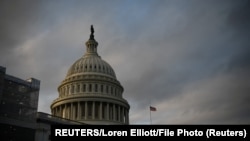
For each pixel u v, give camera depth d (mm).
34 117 71375
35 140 72312
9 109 65500
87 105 123625
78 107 122500
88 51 150000
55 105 128750
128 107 139250
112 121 123000
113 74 143875
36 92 74250
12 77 68875
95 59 142875
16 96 68188
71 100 124000
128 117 137750
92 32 157500
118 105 131125
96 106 125812
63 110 126125
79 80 130750
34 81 74688
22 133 66875
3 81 64750
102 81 132375
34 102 72688
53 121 81000
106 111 125438
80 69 137500
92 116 120875
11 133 64375
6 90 66125
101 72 137625
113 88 135750
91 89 129500
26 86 71812
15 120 66188
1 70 64750
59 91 137500
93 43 151250
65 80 136000
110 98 127875
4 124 63406
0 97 63312
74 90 130000
